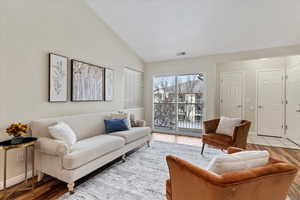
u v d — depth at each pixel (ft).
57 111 8.53
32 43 7.29
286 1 8.14
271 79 15.24
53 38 8.21
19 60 6.82
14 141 5.64
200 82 15.39
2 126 6.29
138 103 16.53
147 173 7.63
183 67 15.64
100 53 11.37
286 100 14.64
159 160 9.24
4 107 6.36
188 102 15.92
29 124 7.18
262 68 15.55
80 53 9.79
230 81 16.72
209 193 2.83
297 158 9.62
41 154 6.66
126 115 11.41
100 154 7.22
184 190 3.51
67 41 8.96
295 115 13.05
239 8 8.95
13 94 6.64
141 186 6.50
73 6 9.27
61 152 5.95
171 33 11.98
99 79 11.28
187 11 9.65
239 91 16.38
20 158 6.81
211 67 14.42
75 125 8.55
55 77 8.29
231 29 10.75
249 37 11.33
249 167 3.26
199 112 15.44
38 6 7.51
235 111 16.55
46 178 7.09
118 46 13.19
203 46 13.19
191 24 10.74
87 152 6.53
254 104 15.90
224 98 16.94
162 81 17.06
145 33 12.38
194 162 8.97
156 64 16.88
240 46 12.60
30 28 7.20
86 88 10.21
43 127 7.03
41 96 7.72
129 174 7.52
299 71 12.51
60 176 6.10
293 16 8.93
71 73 9.21
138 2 9.39
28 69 7.15
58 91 8.47
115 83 12.98
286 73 14.64
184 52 14.47
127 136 9.27
